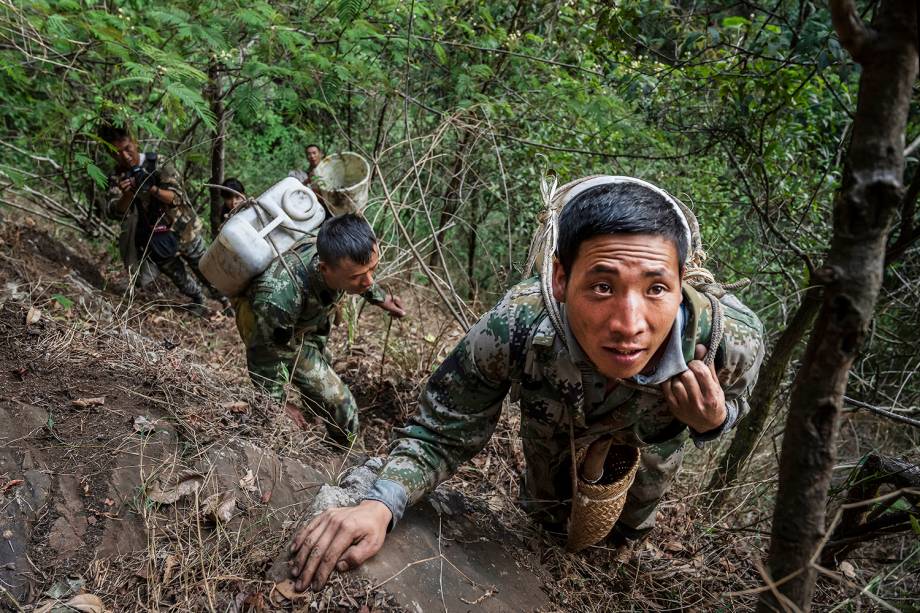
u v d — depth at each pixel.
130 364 2.62
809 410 1.08
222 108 5.24
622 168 5.22
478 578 1.95
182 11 3.91
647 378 1.63
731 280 4.28
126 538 1.87
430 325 4.82
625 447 2.00
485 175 5.55
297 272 2.84
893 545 3.04
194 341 4.45
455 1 5.03
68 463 2.02
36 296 3.37
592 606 2.13
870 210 0.97
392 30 4.66
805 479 1.11
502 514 2.38
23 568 1.75
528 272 2.04
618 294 1.35
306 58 4.03
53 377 2.39
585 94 4.88
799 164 4.06
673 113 4.43
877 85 0.94
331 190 3.55
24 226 4.86
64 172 4.87
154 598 1.71
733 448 2.91
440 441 1.87
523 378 1.78
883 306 4.02
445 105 5.57
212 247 2.88
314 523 1.79
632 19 3.70
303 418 3.10
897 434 4.23
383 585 1.75
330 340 4.33
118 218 5.07
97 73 4.67
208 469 2.10
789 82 3.29
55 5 3.57
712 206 4.59
